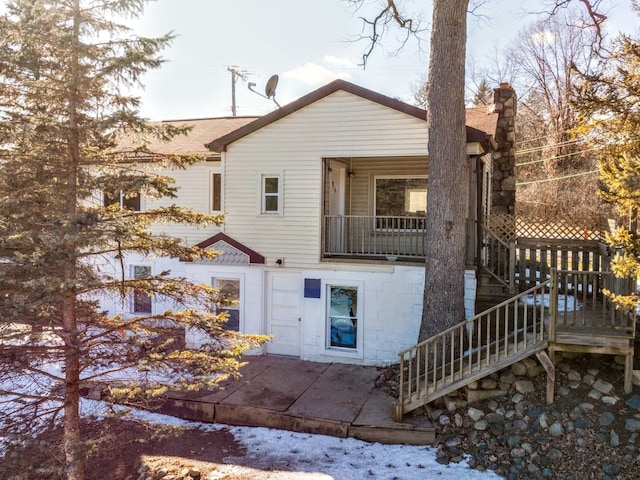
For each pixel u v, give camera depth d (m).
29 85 6.07
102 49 6.29
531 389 7.88
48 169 6.37
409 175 13.34
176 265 14.48
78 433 6.74
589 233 12.80
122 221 6.34
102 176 6.48
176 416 9.09
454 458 7.21
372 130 11.04
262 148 11.95
